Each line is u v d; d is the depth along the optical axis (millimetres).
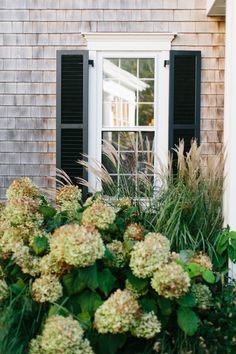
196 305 3115
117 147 6113
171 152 5926
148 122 6094
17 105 6098
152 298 3035
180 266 2877
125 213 3895
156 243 2963
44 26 6055
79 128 6008
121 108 6109
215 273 3826
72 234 2861
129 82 6098
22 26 6059
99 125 6094
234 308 3256
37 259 3172
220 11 5781
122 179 4875
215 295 3473
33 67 6074
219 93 5996
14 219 3311
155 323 2809
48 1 6043
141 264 2910
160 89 6055
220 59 5996
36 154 6109
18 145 6113
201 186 4543
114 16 6039
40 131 6109
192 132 5945
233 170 4191
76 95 6000
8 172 6113
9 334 2889
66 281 2984
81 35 6051
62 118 6012
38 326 3043
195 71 5930
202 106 6004
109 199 4738
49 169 6109
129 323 2717
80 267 2914
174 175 4832
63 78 5996
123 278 3252
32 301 3061
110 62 6094
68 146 6027
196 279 3320
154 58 6059
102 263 3150
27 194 3727
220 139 5984
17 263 3158
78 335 2568
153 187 4699
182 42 6027
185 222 4281
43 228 3422
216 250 4125
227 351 3150
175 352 3086
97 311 2732
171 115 5941
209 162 4578
